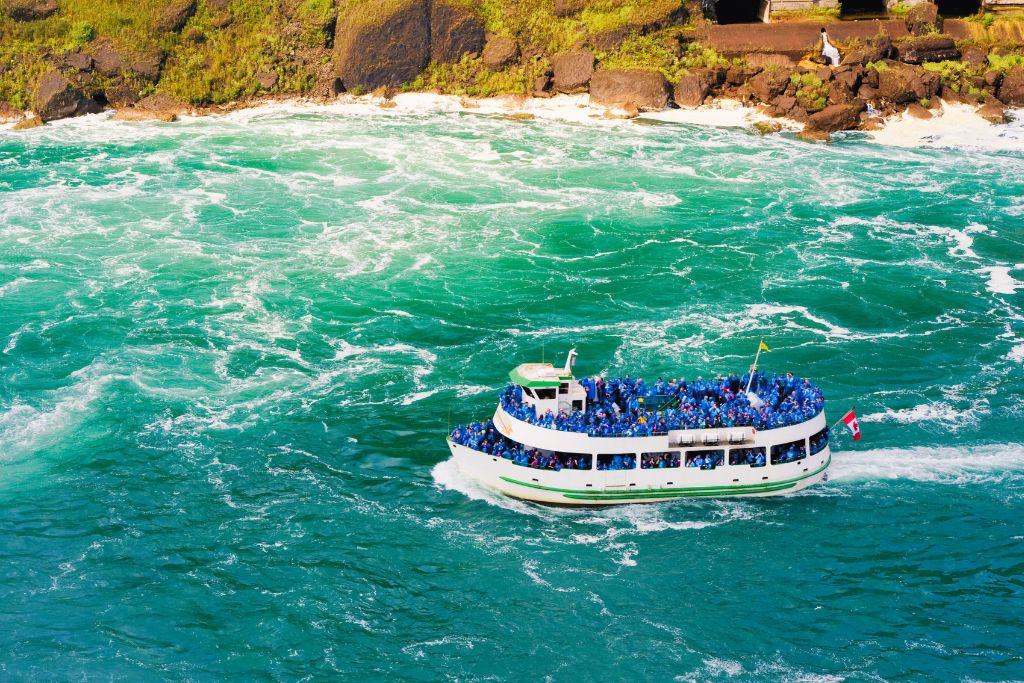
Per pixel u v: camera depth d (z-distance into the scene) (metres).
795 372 75.31
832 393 72.75
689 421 59.97
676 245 96.56
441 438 67.94
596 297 87.00
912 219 102.19
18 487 62.72
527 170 114.62
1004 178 112.06
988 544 58.44
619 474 60.28
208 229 99.50
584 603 54.53
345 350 79.06
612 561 57.44
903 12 144.12
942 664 50.47
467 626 53.09
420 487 63.34
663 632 52.69
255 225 100.56
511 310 84.94
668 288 88.44
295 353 78.56
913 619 53.34
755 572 56.59
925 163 116.25
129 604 54.00
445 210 104.25
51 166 114.69
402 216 102.81
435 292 87.81
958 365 76.38
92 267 91.56
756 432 60.31
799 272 91.19
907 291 87.62
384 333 81.44
